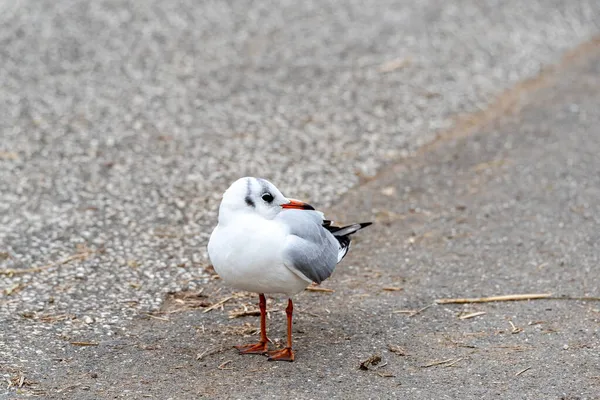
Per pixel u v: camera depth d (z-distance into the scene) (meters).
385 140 15.82
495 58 19.98
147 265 11.28
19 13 21.67
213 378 8.46
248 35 20.89
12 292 10.41
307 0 23.41
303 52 19.97
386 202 13.40
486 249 11.71
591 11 23.23
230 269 8.46
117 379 8.44
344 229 9.71
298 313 10.03
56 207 12.99
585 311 9.91
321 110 17.08
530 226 12.35
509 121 16.59
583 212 12.72
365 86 18.25
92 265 11.23
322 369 8.64
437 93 17.98
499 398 8.03
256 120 16.59
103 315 9.91
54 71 18.66
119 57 19.47
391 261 11.47
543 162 14.58
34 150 15.10
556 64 19.75
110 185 13.80
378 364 8.74
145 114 16.75
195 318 9.91
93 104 17.17
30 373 8.53
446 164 14.80
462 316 9.86
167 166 14.57
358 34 21.06
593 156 14.70
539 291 10.46
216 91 17.92
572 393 8.11
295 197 13.48
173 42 20.34
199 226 12.48
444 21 22.08
